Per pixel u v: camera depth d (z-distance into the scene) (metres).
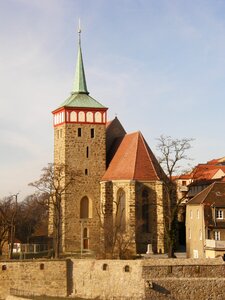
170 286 81.69
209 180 134.75
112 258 103.19
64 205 124.94
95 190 127.12
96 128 129.00
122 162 123.69
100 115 129.75
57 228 115.75
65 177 125.62
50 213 128.62
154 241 118.12
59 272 88.44
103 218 121.06
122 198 120.56
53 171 123.31
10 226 120.56
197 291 81.94
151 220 118.81
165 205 117.81
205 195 104.19
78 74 134.12
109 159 130.38
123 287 83.81
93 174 127.56
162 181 118.69
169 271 82.44
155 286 81.44
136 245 115.19
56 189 118.88
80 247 124.88
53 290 88.00
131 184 117.69
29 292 87.06
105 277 85.75
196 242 104.38
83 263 88.31
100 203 125.88
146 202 118.88
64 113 128.00
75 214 125.38
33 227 161.88
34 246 123.19
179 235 133.25
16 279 86.69
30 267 87.44
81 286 87.81
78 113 128.50
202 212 101.69
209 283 82.31
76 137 127.94
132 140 125.50
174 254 108.94
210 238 100.25
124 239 113.31
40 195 139.00
